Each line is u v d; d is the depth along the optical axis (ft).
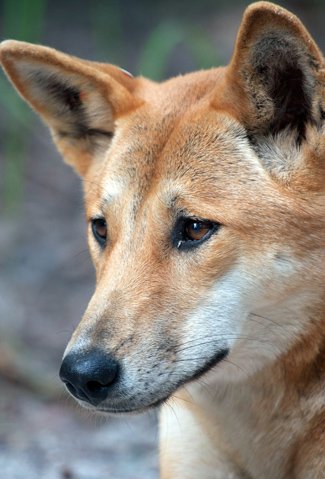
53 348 57.88
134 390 28.78
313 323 30.19
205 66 68.13
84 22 100.27
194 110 31.96
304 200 29.37
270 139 30.42
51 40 94.89
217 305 29.35
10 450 44.98
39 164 80.84
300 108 29.89
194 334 29.27
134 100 33.91
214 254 29.30
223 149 30.71
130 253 30.12
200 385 31.86
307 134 29.45
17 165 75.00
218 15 99.30
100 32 89.51
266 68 29.55
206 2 103.24
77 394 29.12
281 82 29.89
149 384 28.91
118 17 98.07
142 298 29.22
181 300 29.30
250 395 31.71
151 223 30.12
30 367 55.01
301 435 31.37
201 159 30.63
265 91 29.91
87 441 46.88
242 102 30.50
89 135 36.42
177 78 35.73
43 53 34.30
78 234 71.41
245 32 28.84
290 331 30.22
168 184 30.37
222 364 30.32
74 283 66.39
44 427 49.39
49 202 76.07
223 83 31.27
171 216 29.96
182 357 29.19
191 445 33.65
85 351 28.55
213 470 33.55
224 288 29.37
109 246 31.37
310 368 30.78
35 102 36.55
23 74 35.68
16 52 34.78
